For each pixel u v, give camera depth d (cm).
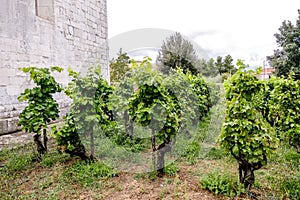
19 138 504
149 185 294
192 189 280
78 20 864
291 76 426
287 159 367
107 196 270
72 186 295
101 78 372
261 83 294
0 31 548
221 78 550
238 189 263
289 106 380
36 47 652
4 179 323
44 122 386
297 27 1689
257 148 254
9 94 559
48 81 393
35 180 317
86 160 357
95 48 972
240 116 265
